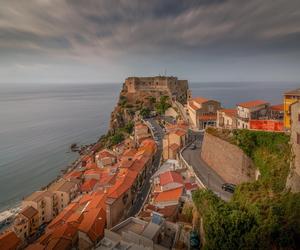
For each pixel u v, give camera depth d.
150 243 42.69
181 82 195.88
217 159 66.94
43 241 63.66
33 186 118.69
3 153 165.88
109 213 62.88
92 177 103.69
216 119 111.25
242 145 58.66
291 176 41.78
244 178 57.62
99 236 60.47
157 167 91.56
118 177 81.50
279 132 54.88
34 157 158.12
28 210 81.31
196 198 46.97
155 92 184.75
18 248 68.00
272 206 37.19
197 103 121.50
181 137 90.81
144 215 55.59
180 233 45.84
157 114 157.12
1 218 90.12
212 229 37.53
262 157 54.41
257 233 34.00
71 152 168.12
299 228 32.25
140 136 120.62
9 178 127.75
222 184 59.75
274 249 32.59
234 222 36.03
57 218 74.81
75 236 63.09
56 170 137.50
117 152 124.12
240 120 80.88
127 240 45.62
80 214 69.75
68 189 90.69
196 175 64.75
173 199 57.66
